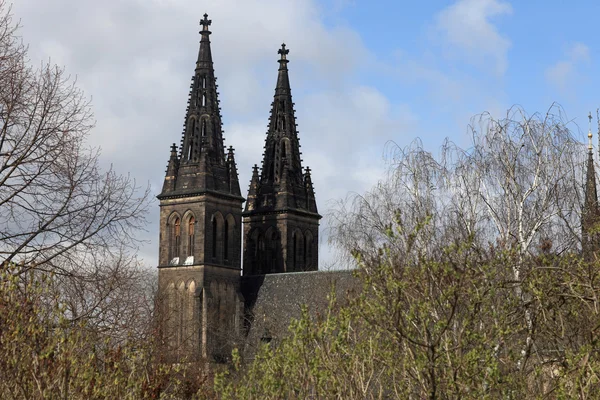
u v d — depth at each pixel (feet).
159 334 142.61
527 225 148.66
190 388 94.63
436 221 156.15
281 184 469.98
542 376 67.92
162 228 438.40
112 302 107.14
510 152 156.15
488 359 61.93
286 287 428.56
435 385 61.67
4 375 66.03
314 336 62.80
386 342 64.64
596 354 67.72
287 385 62.44
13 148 114.62
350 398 61.31
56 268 110.42
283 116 481.46
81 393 67.67
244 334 406.62
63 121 117.39
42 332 68.13
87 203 116.26
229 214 439.63
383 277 64.18
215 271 428.97
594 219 125.80
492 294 64.95
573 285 70.28
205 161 433.48
